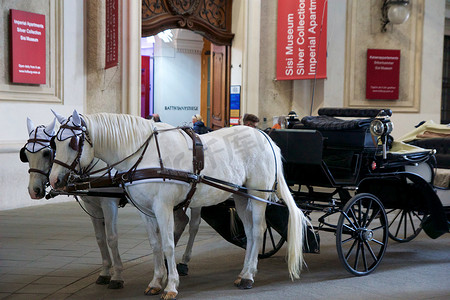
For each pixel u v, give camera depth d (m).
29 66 9.16
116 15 9.71
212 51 13.27
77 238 6.94
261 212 5.11
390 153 5.95
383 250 5.78
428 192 6.10
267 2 12.56
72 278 5.27
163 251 4.81
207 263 5.98
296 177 5.91
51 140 4.49
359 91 13.00
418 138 7.62
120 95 10.62
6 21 8.94
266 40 12.63
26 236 7.02
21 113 9.14
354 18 12.77
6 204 8.92
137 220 8.18
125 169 4.51
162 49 15.17
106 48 10.12
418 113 13.52
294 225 5.06
